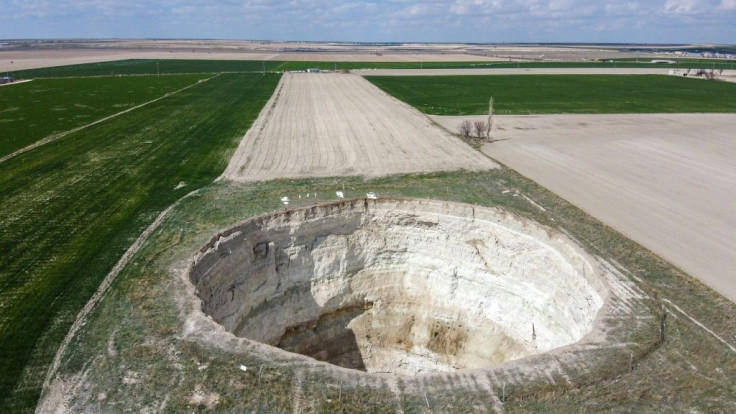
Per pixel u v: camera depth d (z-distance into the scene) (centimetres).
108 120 6119
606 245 2697
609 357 1666
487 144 5338
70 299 2070
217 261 2361
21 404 1508
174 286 2072
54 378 1608
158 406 1442
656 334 1819
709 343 1788
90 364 1652
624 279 2289
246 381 1527
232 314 2305
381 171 4172
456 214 2722
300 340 2620
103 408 1458
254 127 5912
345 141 5303
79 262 2403
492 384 1533
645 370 1614
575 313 2216
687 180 4125
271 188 3594
